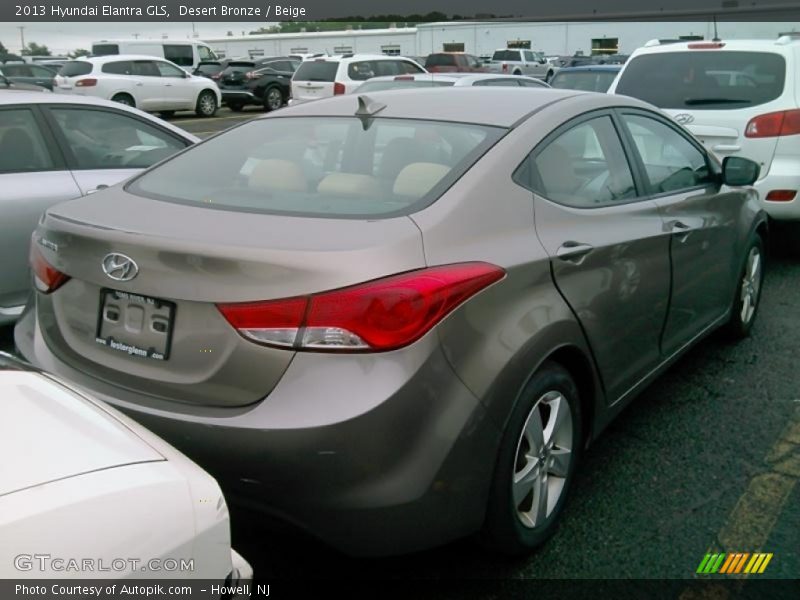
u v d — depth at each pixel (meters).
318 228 2.60
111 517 1.69
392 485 2.38
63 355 2.86
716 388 4.50
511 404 2.66
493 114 3.32
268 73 27.67
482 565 2.96
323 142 3.34
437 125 3.26
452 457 2.48
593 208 3.33
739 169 4.41
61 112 5.18
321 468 2.34
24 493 1.66
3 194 4.67
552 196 3.13
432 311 2.44
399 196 2.83
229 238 2.53
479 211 2.79
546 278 2.89
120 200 3.05
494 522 2.73
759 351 5.05
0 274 4.68
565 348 2.96
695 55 7.20
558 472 3.06
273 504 2.41
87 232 2.72
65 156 5.09
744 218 4.80
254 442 2.36
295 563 2.97
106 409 2.12
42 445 1.82
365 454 2.34
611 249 3.26
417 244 2.54
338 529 2.40
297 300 2.37
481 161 2.96
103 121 5.41
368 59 18.56
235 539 3.10
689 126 6.96
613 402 3.41
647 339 3.65
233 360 2.43
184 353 2.53
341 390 2.34
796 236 7.88
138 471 1.83
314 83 18.41
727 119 6.79
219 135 3.66
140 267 2.58
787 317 5.70
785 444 3.87
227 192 3.08
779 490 3.47
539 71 32.75
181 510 1.81
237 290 2.43
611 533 3.16
